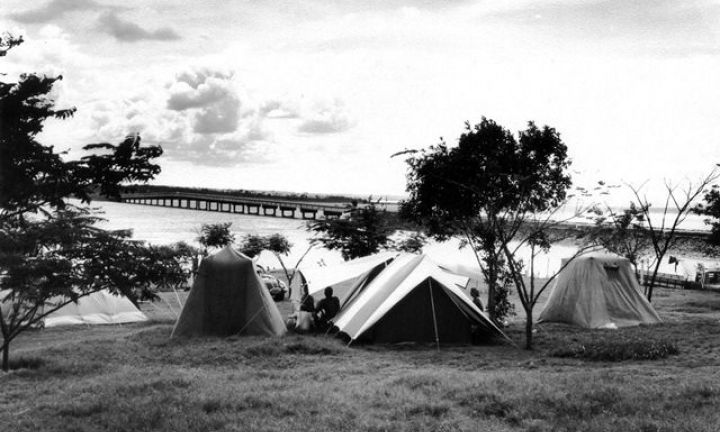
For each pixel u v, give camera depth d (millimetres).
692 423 7535
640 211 23953
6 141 8438
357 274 20547
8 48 8758
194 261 17922
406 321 16781
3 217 9789
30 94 8477
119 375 11953
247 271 18141
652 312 21125
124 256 12070
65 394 10125
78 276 11695
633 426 7535
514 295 32250
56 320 21078
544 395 9172
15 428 8141
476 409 8750
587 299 20656
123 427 8023
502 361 14008
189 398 9445
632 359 13984
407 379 10859
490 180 19953
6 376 12062
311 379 11680
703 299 31562
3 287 11328
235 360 14219
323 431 7703
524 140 20094
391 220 34656
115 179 9242
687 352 14805
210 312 17844
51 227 11539
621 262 21266
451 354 15094
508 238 17969
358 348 16031
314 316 19375
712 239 36750
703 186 27203
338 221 34719
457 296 16828
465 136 20375
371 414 8477
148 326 21078
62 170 8867
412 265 18000
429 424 8008
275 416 8539
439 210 21516
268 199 176625
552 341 17016
